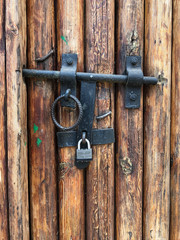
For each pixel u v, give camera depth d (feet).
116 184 3.15
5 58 2.70
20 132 2.73
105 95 3.01
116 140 3.11
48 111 2.97
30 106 2.97
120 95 3.06
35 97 2.95
